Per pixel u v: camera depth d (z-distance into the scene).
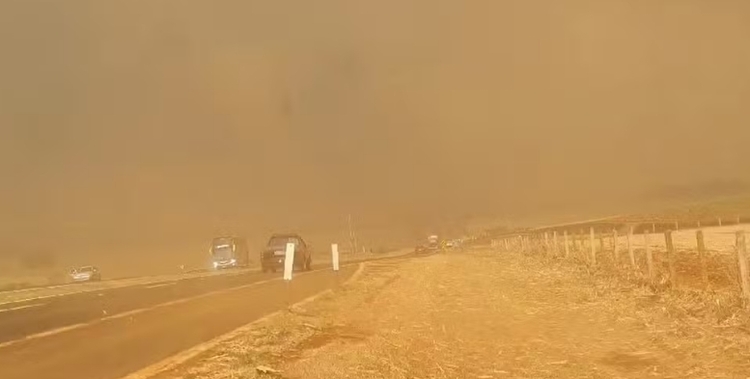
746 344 12.86
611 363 12.70
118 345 14.55
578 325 16.67
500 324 17.36
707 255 29.72
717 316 15.28
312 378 11.41
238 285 31.11
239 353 13.24
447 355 13.73
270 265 42.12
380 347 14.22
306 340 15.33
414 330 16.69
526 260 38.94
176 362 12.43
